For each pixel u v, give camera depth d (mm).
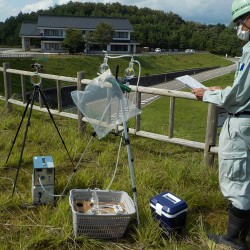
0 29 98562
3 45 91125
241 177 2598
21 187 4000
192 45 100500
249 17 2488
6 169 4516
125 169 4465
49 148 5359
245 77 2426
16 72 7527
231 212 2859
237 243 2902
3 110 8070
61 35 65125
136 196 3389
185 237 3109
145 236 3033
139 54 63719
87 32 63281
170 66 62062
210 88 2939
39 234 2971
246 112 2561
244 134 2533
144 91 5281
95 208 3139
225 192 2725
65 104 30547
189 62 71500
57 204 3551
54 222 3186
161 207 3088
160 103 30828
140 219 3225
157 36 93875
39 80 4336
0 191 3889
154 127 7781
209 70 69875
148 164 4668
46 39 64688
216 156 5270
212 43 102750
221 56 99812
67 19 67188
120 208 3182
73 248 2896
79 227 2967
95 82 3426
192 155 5418
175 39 96750
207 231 3215
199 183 4180
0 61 32812
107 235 3037
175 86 46531
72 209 2973
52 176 3559
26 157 4809
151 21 119562
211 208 3674
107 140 5883
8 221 3275
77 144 5375
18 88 27062
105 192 3395
